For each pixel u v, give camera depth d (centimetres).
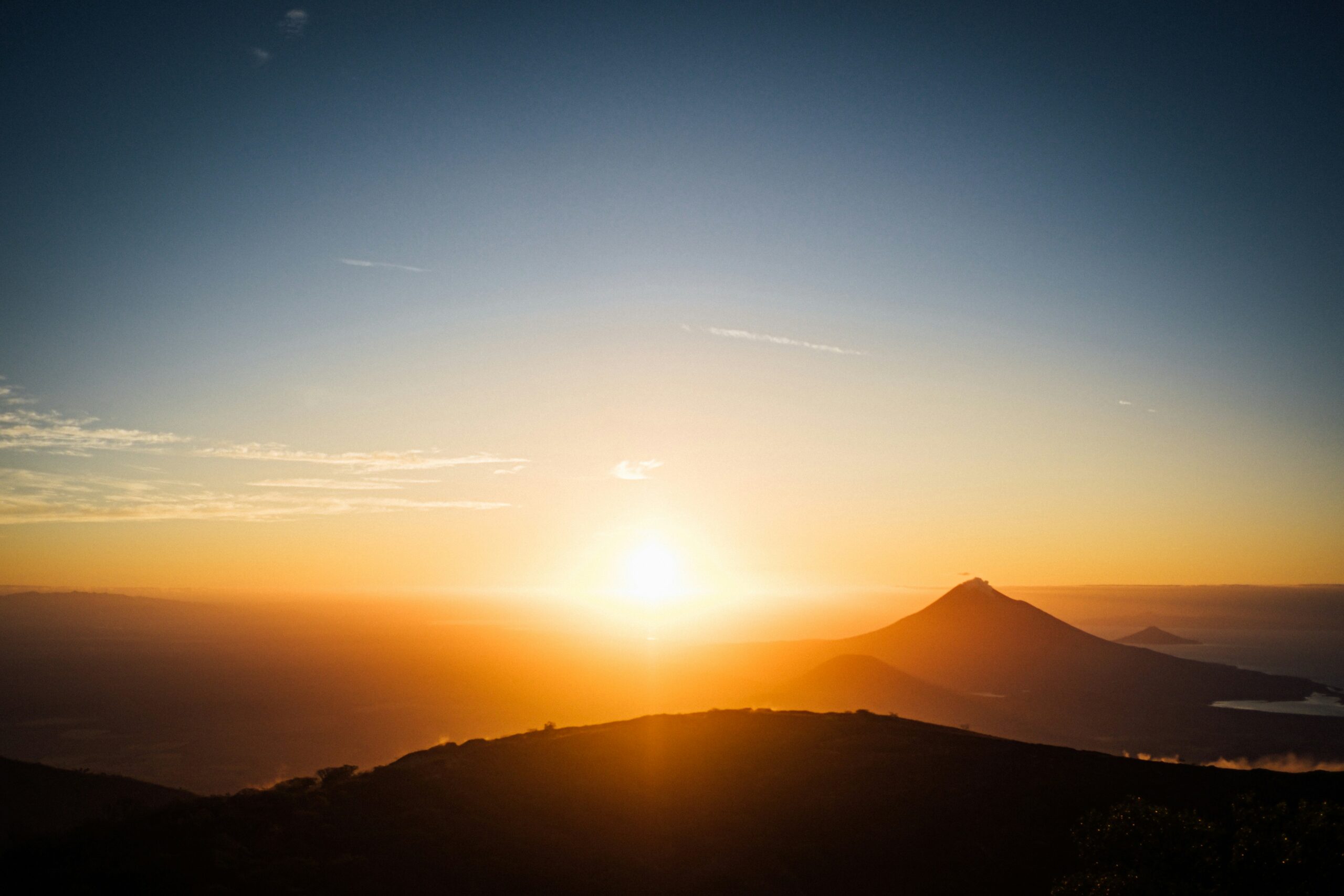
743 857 3100
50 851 2714
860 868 3023
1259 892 1986
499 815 3306
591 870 2973
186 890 2462
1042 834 3150
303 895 2531
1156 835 2178
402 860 2847
